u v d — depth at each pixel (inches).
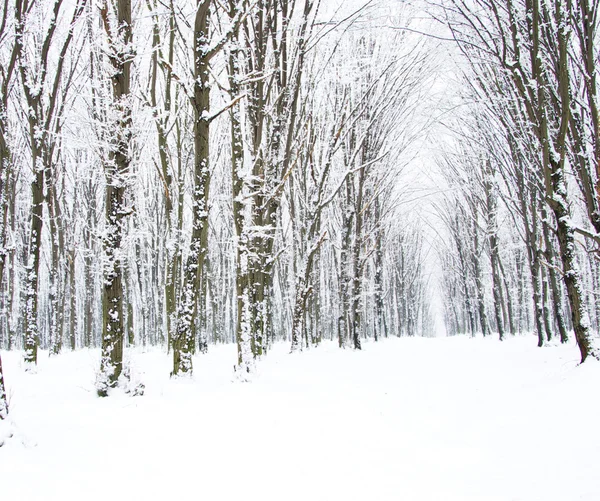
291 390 351.6
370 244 1159.0
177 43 547.8
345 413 274.7
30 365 488.1
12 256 975.6
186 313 390.6
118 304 323.9
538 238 807.7
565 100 374.9
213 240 1228.5
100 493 150.2
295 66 584.4
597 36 430.3
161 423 238.4
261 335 614.2
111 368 315.6
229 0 426.3
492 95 542.6
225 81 521.0
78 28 559.8
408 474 172.7
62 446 195.2
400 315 2095.2
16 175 760.3
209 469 175.8
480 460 187.8
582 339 373.4
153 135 548.1
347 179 875.4
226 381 402.0
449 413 279.0
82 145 397.1
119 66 343.6
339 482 164.1
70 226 994.7
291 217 922.7
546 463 176.9
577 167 455.2
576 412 240.7
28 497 143.8
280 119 551.8
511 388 361.1
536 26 375.2
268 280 700.7
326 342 1259.8
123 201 340.5
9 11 471.5
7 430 189.9
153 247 1097.4
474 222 1343.5
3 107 470.3
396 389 368.2
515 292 1557.6
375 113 783.7
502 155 738.2
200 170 389.7
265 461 186.2
